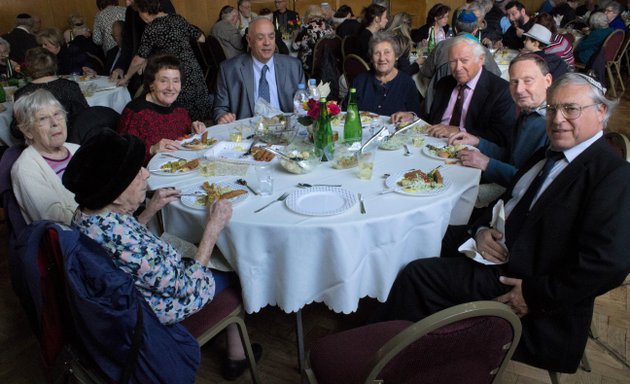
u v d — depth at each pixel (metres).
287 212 1.47
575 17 7.84
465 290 1.54
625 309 2.13
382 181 1.70
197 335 1.43
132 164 1.19
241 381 1.78
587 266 1.26
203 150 2.09
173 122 2.42
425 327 0.85
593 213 1.28
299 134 2.27
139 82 3.96
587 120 1.36
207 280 1.37
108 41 5.27
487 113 2.40
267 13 7.23
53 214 1.80
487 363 1.00
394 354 0.87
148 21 3.76
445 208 1.55
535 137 1.92
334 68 4.28
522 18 5.68
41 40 4.65
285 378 1.78
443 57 3.36
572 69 4.20
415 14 9.65
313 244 1.40
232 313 1.51
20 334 2.11
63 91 2.91
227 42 5.50
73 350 1.19
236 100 2.90
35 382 1.83
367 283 1.51
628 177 1.27
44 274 1.10
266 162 1.92
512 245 1.53
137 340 1.09
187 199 1.60
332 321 2.08
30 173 1.76
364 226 1.40
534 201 1.51
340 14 6.41
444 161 1.89
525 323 1.43
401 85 2.90
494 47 5.29
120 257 1.19
